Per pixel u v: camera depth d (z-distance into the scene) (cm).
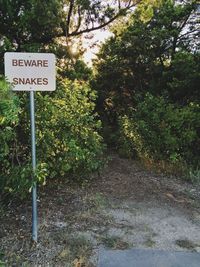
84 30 561
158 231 291
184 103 589
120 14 558
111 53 755
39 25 479
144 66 738
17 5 459
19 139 333
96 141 406
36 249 255
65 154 354
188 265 244
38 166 274
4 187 289
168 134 495
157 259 250
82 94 429
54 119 357
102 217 311
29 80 254
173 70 647
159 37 701
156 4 706
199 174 443
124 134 578
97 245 266
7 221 293
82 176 387
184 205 351
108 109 793
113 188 389
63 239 270
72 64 563
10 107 214
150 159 506
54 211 315
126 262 246
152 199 363
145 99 577
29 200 332
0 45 443
